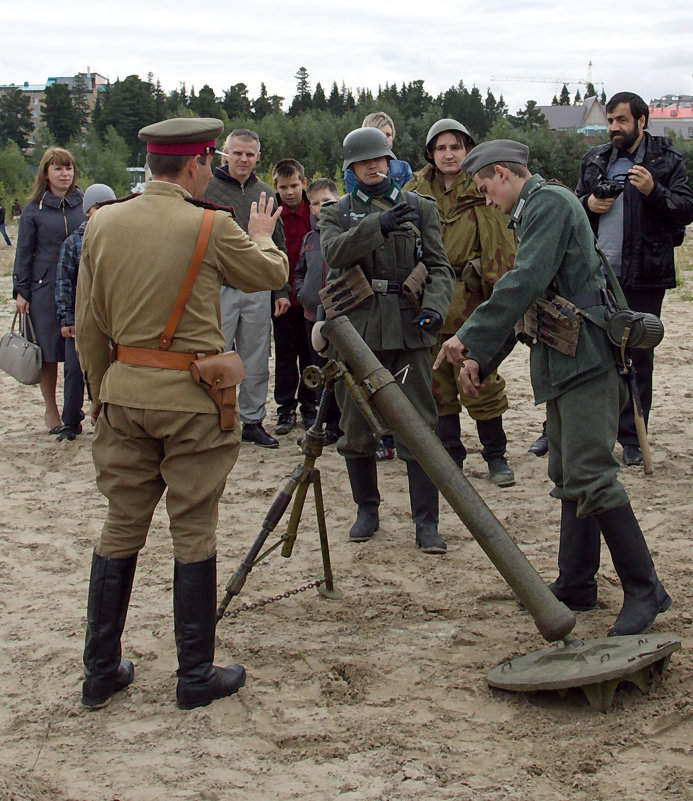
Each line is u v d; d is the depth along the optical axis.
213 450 3.31
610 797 2.75
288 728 3.20
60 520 5.42
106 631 3.38
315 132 46.94
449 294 4.72
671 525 5.03
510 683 3.27
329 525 5.29
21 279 7.11
